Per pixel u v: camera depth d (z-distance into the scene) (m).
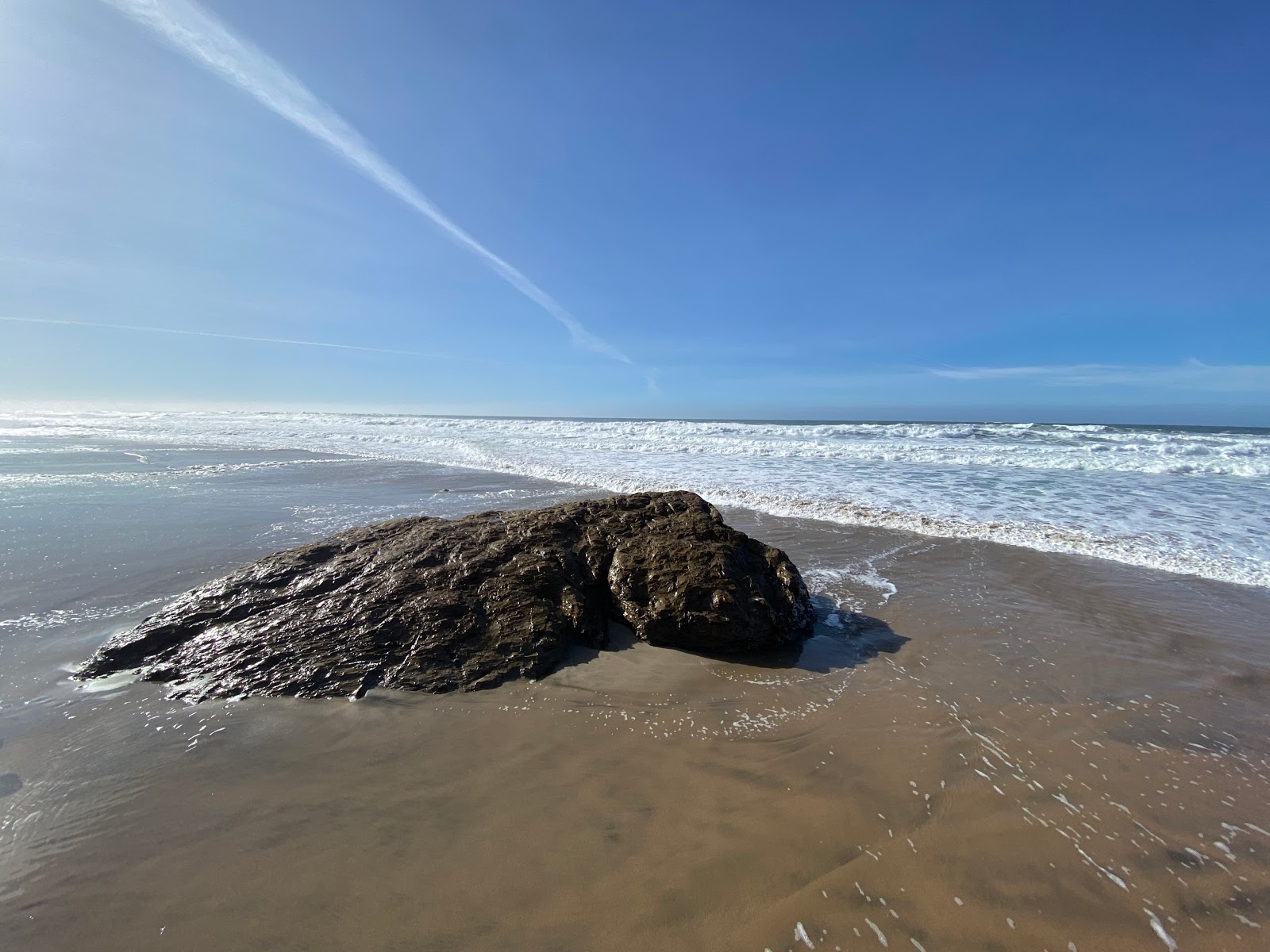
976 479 14.12
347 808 3.10
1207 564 7.53
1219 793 3.24
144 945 2.32
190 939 2.34
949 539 8.80
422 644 4.65
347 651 4.57
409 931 2.38
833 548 8.30
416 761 3.51
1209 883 2.62
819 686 4.48
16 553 7.45
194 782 3.29
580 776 3.38
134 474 14.70
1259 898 2.54
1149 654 5.04
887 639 5.37
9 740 3.65
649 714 4.06
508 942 2.34
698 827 2.97
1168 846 2.84
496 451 21.47
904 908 2.48
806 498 11.66
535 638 4.82
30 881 2.63
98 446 23.23
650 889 2.59
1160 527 9.41
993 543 8.54
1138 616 5.89
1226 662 4.89
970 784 3.31
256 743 3.67
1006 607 6.15
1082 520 9.92
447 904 2.51
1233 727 3.91
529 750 3.64
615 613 5.54
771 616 5.15
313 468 16.59
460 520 6.59
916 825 2.98
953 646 5.22
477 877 2.65
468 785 3.30
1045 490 12.58
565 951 2.29
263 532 8.63
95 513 9.88
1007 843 2.85
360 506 10.84
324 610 4.99
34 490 12.07
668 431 32.28
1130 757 3.58
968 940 2.34
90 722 3.85
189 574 6.66
